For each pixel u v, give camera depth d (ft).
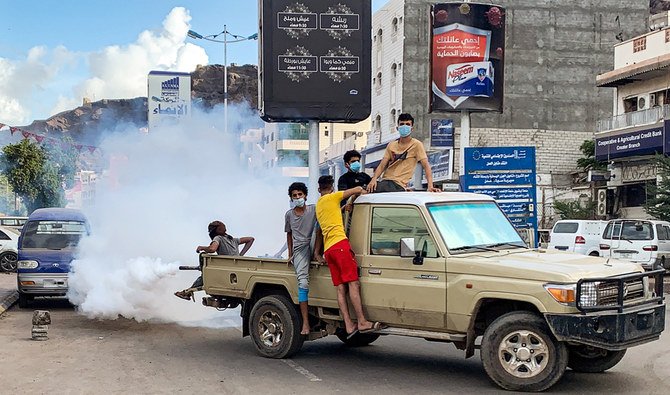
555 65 178.09
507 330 24.40
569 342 23.58
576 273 23.71
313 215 30.04
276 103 55.98
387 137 188.96
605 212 122.21
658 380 26.53
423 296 26.11
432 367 29.22
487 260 25.20
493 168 68.74
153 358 31.30
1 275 79.05
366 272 27.78
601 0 179.11
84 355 32.01
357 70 56.75
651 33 113.39
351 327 28.07
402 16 178.29
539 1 177.78
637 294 25.04
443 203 27.53
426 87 178.29
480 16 89.04
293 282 30.35
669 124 101.96
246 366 29.50
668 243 75.92
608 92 178.91
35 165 162.50
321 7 56.49
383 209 27.91
